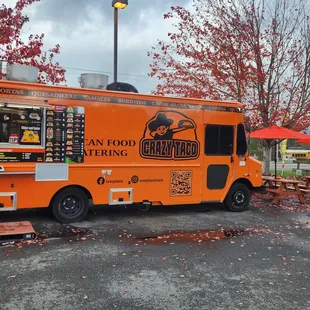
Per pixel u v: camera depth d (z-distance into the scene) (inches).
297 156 1274.6
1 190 254.7
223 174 337.4
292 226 297.4
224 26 466.9
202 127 324.5
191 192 322.3
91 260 200.1
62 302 148.6
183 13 479.5
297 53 482.6
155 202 308.0
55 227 268.7
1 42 321.1
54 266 189.0
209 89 478.6
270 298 157.8
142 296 156.6
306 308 149.6
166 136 308.3
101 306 146.4
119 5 395.2
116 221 296.7
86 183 279.6
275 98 496.7
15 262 193.3
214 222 304.0
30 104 252.7
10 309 141.6
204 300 154.2
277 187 445.4
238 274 185.3
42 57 366.6
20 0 339.9
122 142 290.2
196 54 470.0
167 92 488.7
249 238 255.6
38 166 261.0
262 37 479.2
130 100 292.4
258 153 1386.6
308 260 210.7
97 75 294.4
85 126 275.9
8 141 252.4
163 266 194.1
